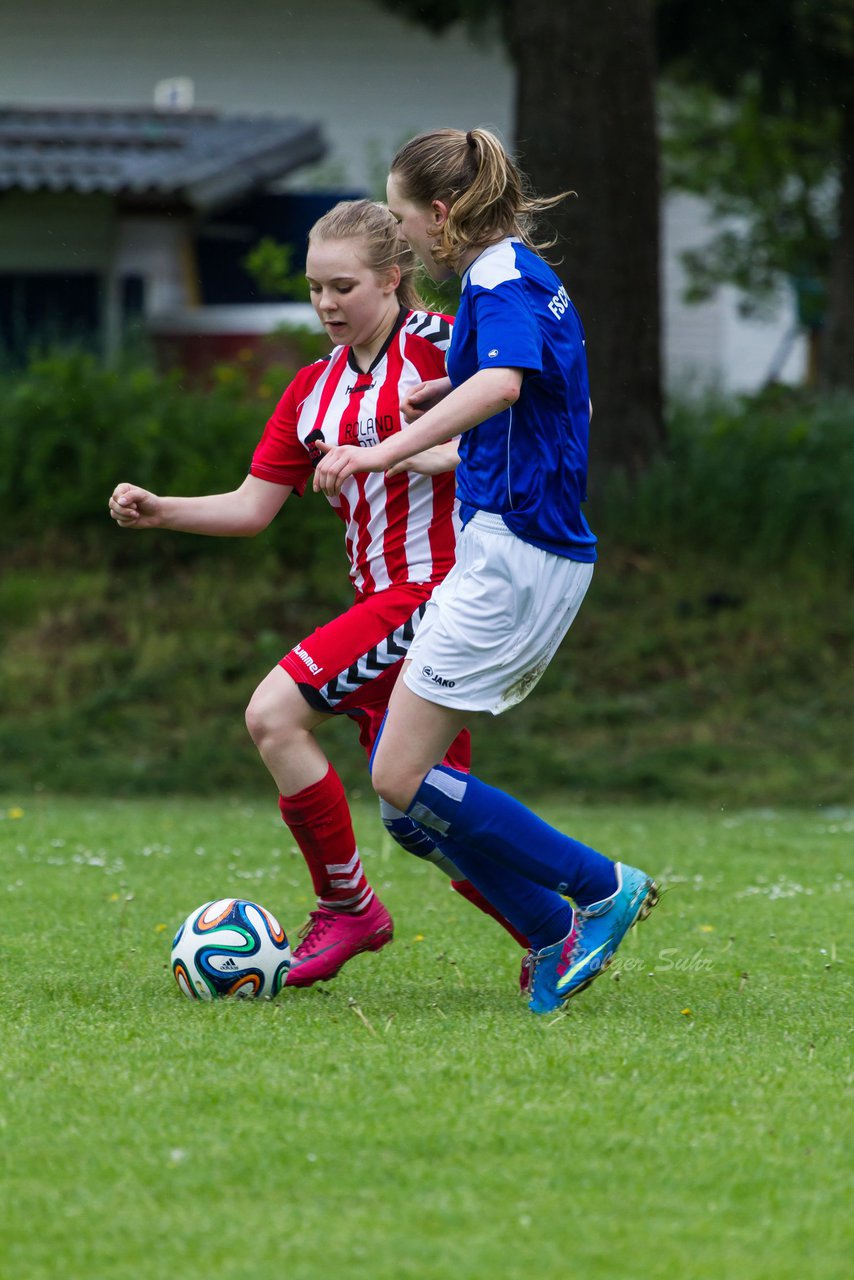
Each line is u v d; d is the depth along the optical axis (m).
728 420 53.12
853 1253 8.46
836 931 19.72
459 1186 9.35
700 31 54.19
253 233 76.38
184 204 67.69
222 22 81.56
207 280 75.81
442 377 15.88
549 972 14.58
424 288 38.28
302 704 15.52
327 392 16.14
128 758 41.84
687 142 81.62
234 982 14.95
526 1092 11.30
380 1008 14.66
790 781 40.41
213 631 46.97
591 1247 8.45
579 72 48.19
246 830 30.80
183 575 49.19
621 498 50.44
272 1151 9.91
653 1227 8.77
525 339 13.23
